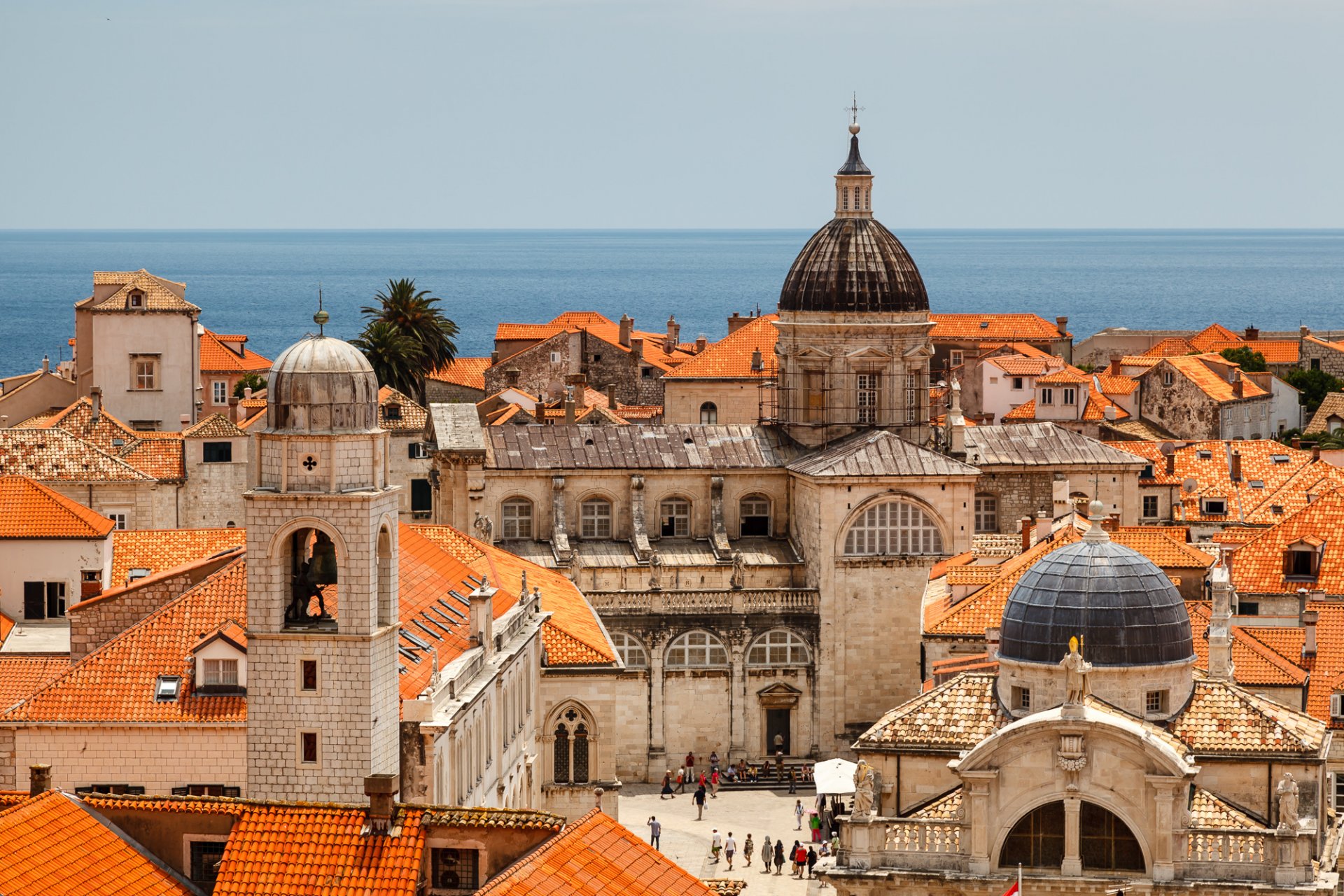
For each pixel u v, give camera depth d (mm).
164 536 180625
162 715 116438
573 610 175500
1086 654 122812
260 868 91688
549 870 88312
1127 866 115188
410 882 90938
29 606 173125
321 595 114562
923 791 123062
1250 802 121688
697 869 168375
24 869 87438
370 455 110125
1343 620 160625
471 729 124625
